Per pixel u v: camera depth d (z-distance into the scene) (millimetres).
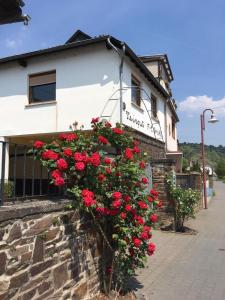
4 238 3617
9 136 14953
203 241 10469
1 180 4273
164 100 20469
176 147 30516
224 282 6707
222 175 87812
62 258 4594
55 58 14180
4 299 3582
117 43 12953
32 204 4215
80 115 13586
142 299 5727
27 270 3926
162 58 22562
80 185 5129
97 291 5477
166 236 11000
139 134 14875
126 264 5559
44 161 4840
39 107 14383
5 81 15172
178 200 11789
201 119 21734
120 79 13023
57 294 4457
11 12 6434
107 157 5508
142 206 5508
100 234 5586
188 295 6012
